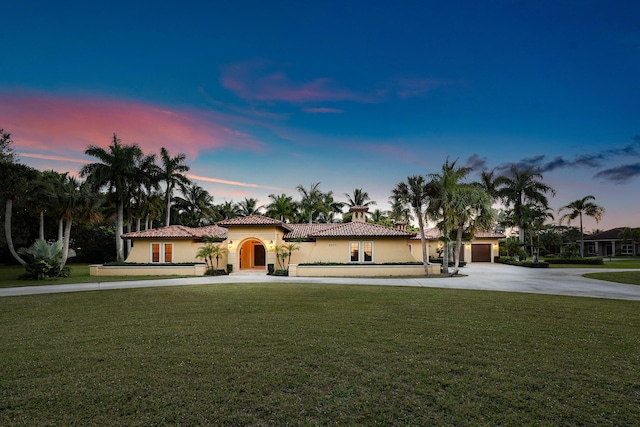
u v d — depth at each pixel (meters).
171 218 52.25
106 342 7.75
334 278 22.86
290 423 4.29
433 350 7.13
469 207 23.45
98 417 4.44
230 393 5.14
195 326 9.22
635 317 10.31
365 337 8.09
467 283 19.61
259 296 14.43
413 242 40.03
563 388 5.32
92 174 31.97
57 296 14.80
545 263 32.19
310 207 45.81
